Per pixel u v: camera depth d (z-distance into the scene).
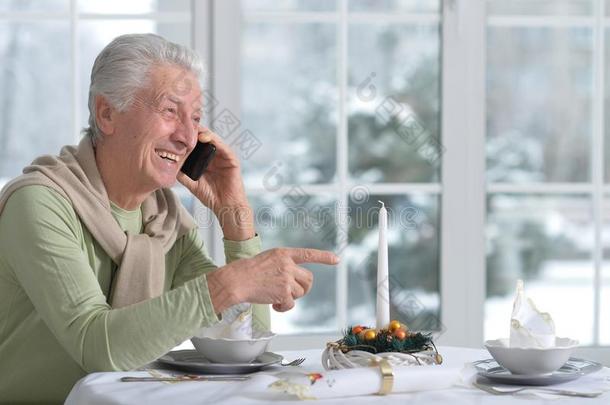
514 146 4.21
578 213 4.25
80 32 3.89
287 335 3.93
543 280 4.27
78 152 2.34
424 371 1.79
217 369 1.97
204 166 2.48
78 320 2.02
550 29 4.18
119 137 2.29
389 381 1.75
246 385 1.78
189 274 2.54
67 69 3.90
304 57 3.99
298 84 4.00
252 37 3.96
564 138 4.22
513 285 4.27
